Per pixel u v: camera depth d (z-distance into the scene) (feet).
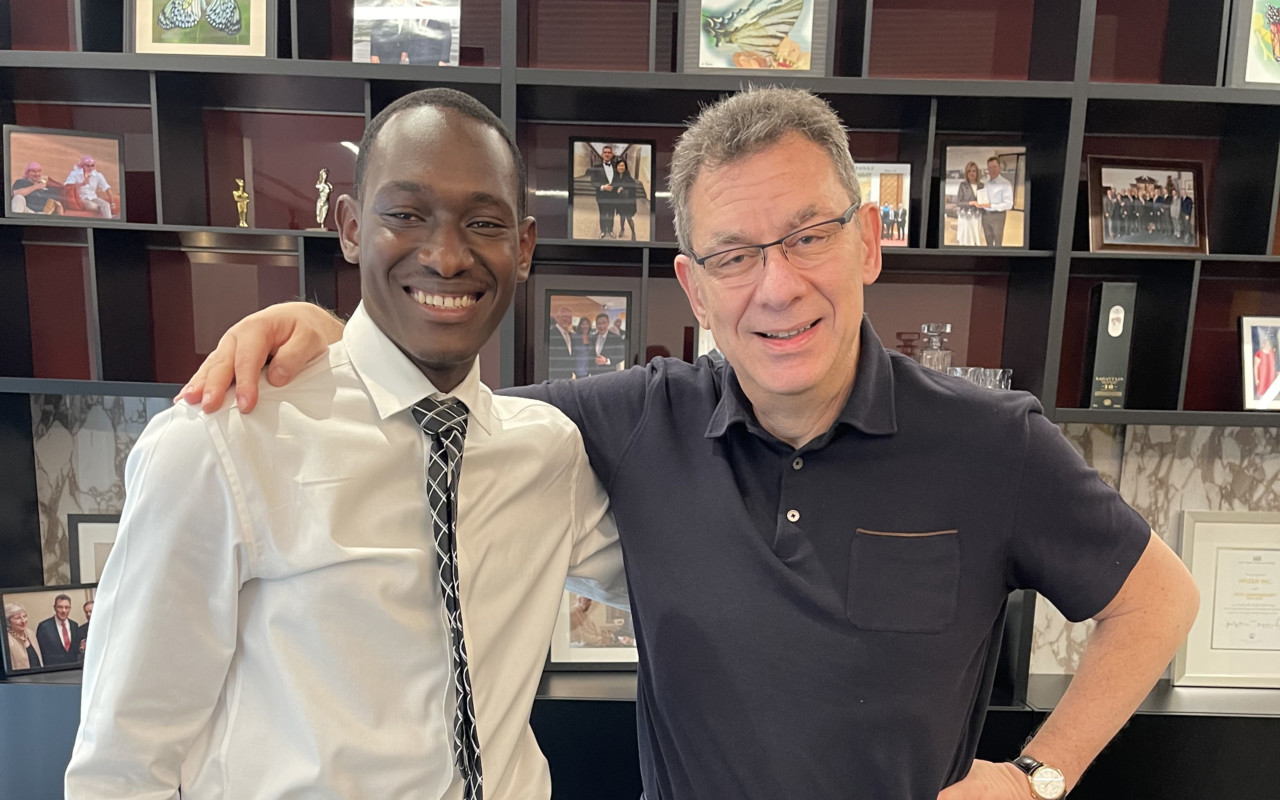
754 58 5.51
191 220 6.15
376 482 2.78
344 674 2.66
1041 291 5.74
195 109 6.20
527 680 3.20
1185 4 5.88
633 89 5.44
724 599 3.27
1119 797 5.91
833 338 3.10
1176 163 5.83
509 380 5.67
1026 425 3.32
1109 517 3.29
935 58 6.33
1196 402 6.61
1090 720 3.36
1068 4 5.44
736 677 3.24
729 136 3.05
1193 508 6.65
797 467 3.30
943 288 6.57
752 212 3.01
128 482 2.61
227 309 6.62
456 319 2.69
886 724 3.16
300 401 2.75
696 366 4.02
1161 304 5.86
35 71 5.47
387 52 5.62
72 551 6.48
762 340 3.11
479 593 2.98
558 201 6.51
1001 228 5.87
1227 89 5.29
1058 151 5.52
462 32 6.30
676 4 6.27
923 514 3.24
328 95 5.94
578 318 6.20
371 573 2.69
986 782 3.38
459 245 2.64
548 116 6.23
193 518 2.52
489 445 3.07
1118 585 3.27
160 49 5.51
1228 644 6.54
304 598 2.64
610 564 3.75
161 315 6.57
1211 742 5.90
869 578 3.19
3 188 5.96
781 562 3.22
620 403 3.81
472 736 2.72
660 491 3.49
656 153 6.32
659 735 3.55
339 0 6.18
